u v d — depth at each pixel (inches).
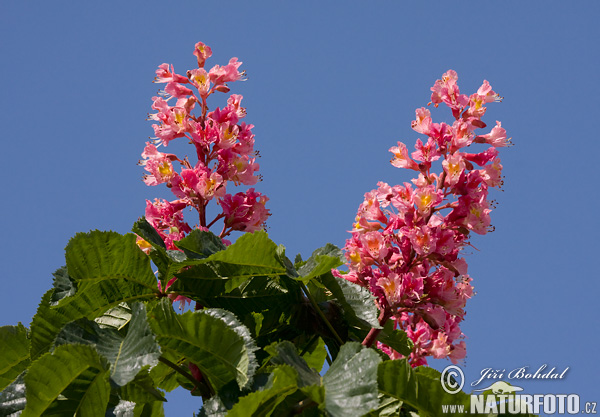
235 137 186.1
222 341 146.9
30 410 139.3
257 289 175.6
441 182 167.8
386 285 162.7
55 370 138.3
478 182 166.2
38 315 161.0
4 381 169.9
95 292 163.9
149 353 137.9
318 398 129.3
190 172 182.7
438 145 171.2
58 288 159.0
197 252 167.2
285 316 181.5
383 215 172.9
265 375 143.6
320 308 178.4
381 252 165.6
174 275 170.2
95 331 152.6
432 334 180.5
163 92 192.5
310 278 171.9
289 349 144.6
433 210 164.7
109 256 161.0
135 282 167.0
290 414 145.3
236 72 196.7
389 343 182.7
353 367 134.0
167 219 184.9
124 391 160.4
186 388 194.9
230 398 145.0
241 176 190.4
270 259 169.2
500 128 174.1
